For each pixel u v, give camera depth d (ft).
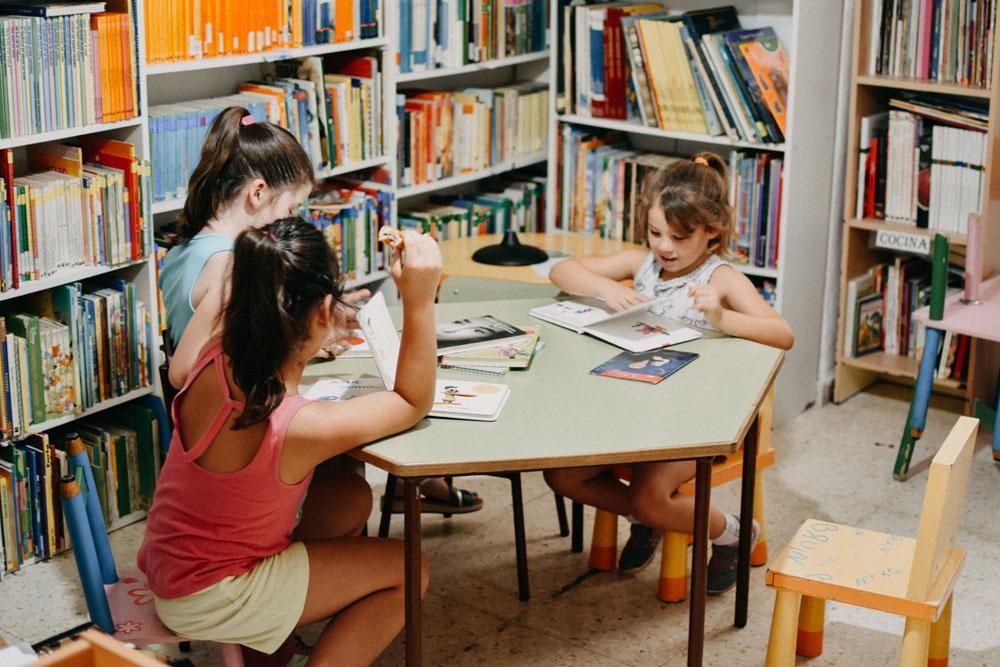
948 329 11.50
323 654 7.50
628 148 14.55
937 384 13.67
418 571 7.32
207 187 8.52
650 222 9.72
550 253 12.99
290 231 6.77
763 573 10.39
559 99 14.14
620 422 7.59
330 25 12.04
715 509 9.75
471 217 14.17
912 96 13.09
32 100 9.67
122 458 11.05
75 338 10.39
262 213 8.55
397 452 7.08
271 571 7.22
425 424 7.51
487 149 14.16
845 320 13.84
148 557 7.24
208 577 7.06
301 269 6.67
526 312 9.75
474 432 7.39
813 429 13.42
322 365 8.51
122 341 10.77
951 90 12.45
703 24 12.87
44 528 10.50
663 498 9.00
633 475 9.08
